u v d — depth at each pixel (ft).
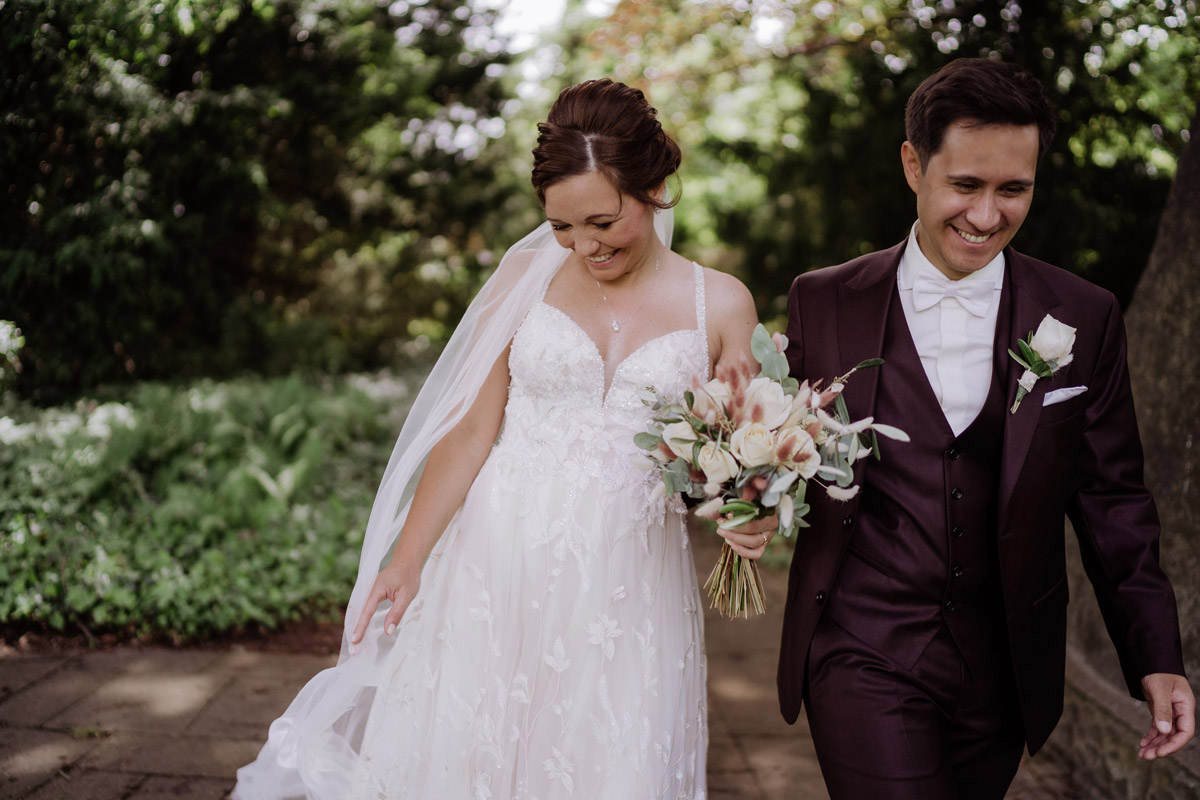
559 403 6.72
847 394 6.15
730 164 28.55
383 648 7.60
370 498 18.97
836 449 5.63
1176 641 5.81
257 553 15.30
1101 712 9.51
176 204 26.04
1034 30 19.12
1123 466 6.10
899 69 22.12
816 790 9.93
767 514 5.67
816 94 24.11
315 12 28.09
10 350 22.82
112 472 16.51
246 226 31.12
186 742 10.20
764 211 29.07
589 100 6.12
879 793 5.67
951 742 6.23
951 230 5.57
